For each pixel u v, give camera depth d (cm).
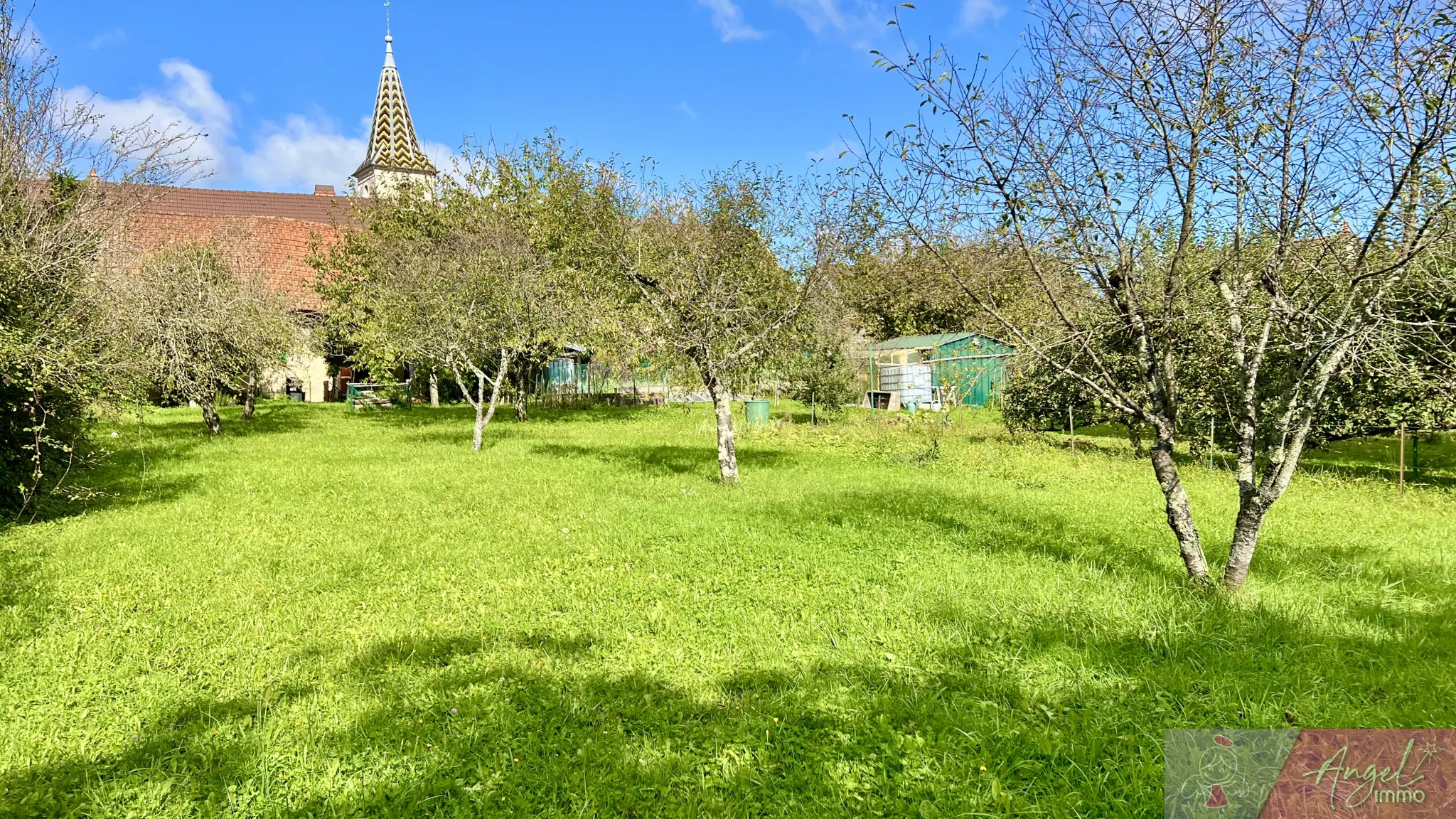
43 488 925
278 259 3167
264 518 839
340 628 506
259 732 373
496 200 2486
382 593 576
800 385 1995
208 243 1956
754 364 1080
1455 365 517
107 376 881
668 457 1373
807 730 371
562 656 456
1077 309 587
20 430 859
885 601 537
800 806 318
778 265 1054
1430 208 423
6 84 820
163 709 398
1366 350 493
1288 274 528
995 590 550
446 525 799
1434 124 404
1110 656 439
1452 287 468
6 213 808
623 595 566
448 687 416
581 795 328
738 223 1050
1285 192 470
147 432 1791
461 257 1858
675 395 2570
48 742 366
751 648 464
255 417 2273
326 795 329
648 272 1035
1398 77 427
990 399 2198
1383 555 645
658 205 1091
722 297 1036
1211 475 1116
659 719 384
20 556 675
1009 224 527
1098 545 682
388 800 327
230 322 1667
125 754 359
